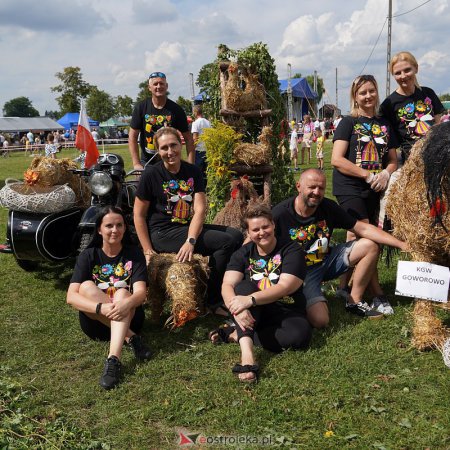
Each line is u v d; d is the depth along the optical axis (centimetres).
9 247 543
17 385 337
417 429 280
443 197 331
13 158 2905
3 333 427
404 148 471
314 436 280
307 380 334
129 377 348
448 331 374
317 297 416
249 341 353
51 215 509
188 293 404
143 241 445
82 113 564
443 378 329
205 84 652
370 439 275
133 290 384
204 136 595
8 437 279
